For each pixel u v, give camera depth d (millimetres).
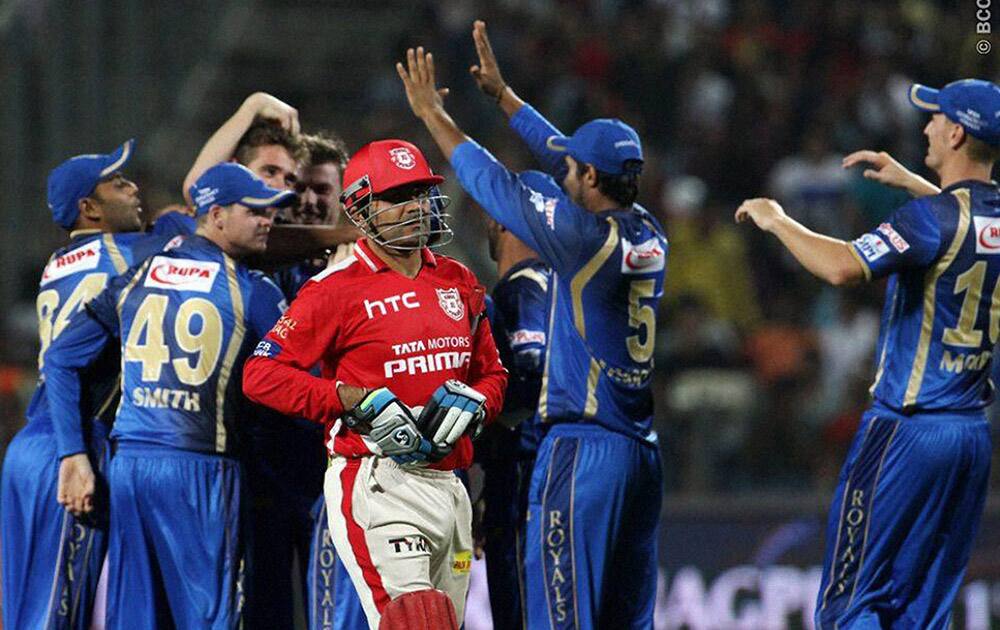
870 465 18953
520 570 20578
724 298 46844
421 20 56375
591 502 18969
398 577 16719
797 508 29422
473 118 52125
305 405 16594
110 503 19641
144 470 18984
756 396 40219
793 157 53094
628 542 19656
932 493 18719
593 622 19062
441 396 16625
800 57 56531
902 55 56469
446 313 17234
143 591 19172
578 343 19078
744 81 54781
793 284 47938
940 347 18625
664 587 29344
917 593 19141
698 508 29484
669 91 54406
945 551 19031
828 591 19219
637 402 19328
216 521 19016
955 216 18406
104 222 21016
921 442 18625
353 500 16906
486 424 17703
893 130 53906
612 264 18844
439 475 17203
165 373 19094
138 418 19141
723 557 29359
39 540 20156
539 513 19141
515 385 19969
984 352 18797
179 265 19406
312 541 19500
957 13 58125
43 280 20875
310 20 59688
